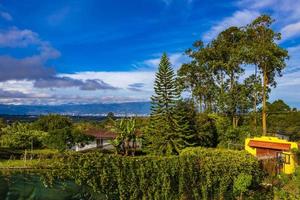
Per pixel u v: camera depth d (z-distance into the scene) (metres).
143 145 47.22
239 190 22.86
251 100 57.31
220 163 22.81
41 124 63.69
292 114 61.91
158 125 43.28
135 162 20.47
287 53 52.50
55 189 18.05
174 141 42.34
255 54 51.94
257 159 24.91
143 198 20.53
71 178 18.58
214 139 46.44
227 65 57.06
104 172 19.44
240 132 47.66
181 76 62.94
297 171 25.20
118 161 20.00
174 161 21.56
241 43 55.69
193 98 63.69
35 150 50.47
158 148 43.16
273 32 53.44
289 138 49.72
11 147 52.78
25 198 17.16
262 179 24.69
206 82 62.28
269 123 59.19
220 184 22.81
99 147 58.06
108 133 60.03
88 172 19.03
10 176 17.55
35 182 17.70
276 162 26.47
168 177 21.22
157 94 43.91
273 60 51.72
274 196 22.75
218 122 47.00
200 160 22.45
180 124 43.28
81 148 54.09
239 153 24.36
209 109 63.22
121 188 19.91
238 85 57.81
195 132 44.53
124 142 47.38
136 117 53.75
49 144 49.31
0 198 16.56
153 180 20.83
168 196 21.23
